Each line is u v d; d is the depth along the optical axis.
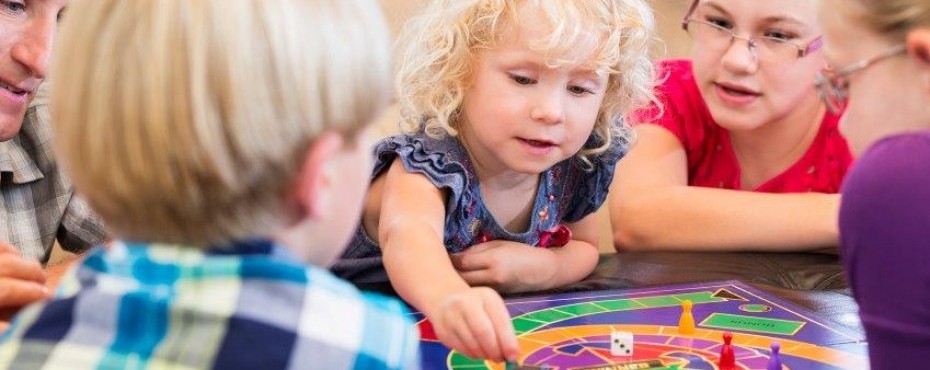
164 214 0.55
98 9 0.56
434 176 1.16
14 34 1.14
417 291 0.96
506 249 1.17
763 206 1.32
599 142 1.28
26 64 1.15
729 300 1.02
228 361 0.53
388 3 1.61
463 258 1.17
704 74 1.38
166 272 0.56
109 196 0.56
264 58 0.54
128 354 0.54
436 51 1.17
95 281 0.58
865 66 0.69
